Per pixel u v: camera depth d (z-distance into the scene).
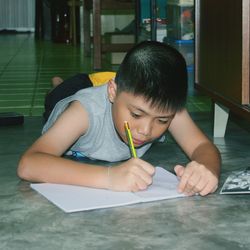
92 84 1.74
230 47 1.54
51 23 6.93
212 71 1.74
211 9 1.72
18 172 1.24
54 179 1.19
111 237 0.96
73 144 1.41
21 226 1.02
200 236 0.97
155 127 1.14
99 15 4.03
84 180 1.16
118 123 1.18
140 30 3.92
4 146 1.73
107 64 4.36
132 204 1.11
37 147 1.25
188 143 1.37
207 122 2.15
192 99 2.73
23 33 8.12
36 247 0.93
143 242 0.94
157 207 1.10
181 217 1.05
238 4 1.45
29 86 3.25
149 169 1.14
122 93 1.14
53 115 1.48
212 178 1.14
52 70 4.06
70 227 1.01
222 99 1.62
